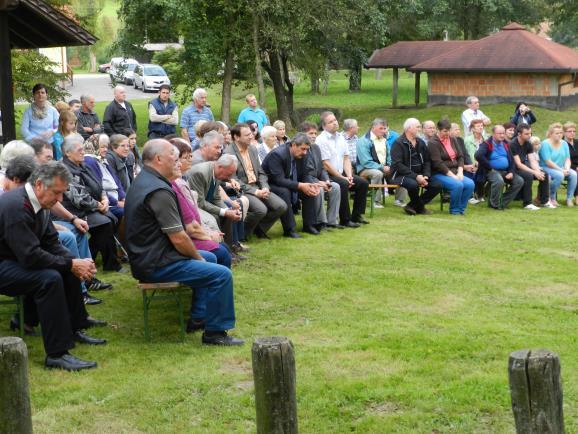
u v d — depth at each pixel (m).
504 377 5.66
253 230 10.54
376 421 5.04
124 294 7.96
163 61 27.20
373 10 27.47
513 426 4.97
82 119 12.73
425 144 12.69
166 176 6.56
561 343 6.50
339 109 32.09
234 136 10.37
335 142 11.68
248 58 25.95
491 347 6.37
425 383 5.62
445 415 5.11
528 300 7.93
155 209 6.39
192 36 25.34
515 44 28.77
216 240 7.57
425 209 12.73
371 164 12.67
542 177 13.37
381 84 48.31
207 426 5.02
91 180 8.56
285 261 9.40
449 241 10.66
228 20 25.58
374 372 5.83
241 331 6.88
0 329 6.88
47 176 5.98
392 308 7.59
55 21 11.00
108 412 5.22
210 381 5.68
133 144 11.30
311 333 6.80
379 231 11.28
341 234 11.04
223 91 26.64
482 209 13.26
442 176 12.66
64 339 5.98
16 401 3.82
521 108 17.16
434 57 30.34
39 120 11.54
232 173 8.89
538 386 3.57
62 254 6.34
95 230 8.59
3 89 10.34
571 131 14.12
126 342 6.59
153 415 5.17
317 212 11.09
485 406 5.20
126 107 13.52
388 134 13.52
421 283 8.50
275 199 10.52
